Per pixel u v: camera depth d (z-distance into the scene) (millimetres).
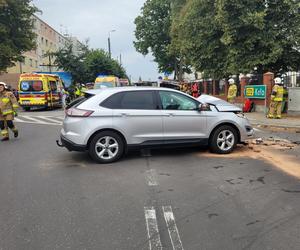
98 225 4422
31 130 13773
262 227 4305
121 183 6215
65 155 8695
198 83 32375
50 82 25297
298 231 4180
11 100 11438
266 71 22109
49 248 3836
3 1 28297
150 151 8883
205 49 23938
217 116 8383
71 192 5746
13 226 4434
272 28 19922
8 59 30562
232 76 24438
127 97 7910
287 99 17203
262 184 6035
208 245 3855
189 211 4852
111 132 7727
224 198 5352
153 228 4312
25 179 6551
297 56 21266
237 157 8141
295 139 10602
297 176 6520
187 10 26078
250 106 18781
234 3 19297
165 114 7977
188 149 9102
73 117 7656
